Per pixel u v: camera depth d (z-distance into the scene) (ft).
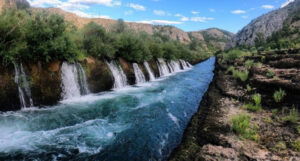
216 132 31.55
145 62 96.89
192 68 170.09
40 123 36.70
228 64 147.74
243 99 49.75
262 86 50.80
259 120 35.47
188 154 26.61
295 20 472.03
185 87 79.30
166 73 121.60
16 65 43.14
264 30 581.94
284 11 627.87
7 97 40.57
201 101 56.54
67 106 46.78
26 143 30.12
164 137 34.37
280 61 71.36
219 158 24.20
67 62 53.78
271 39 389.80
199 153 25.61
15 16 45.65
